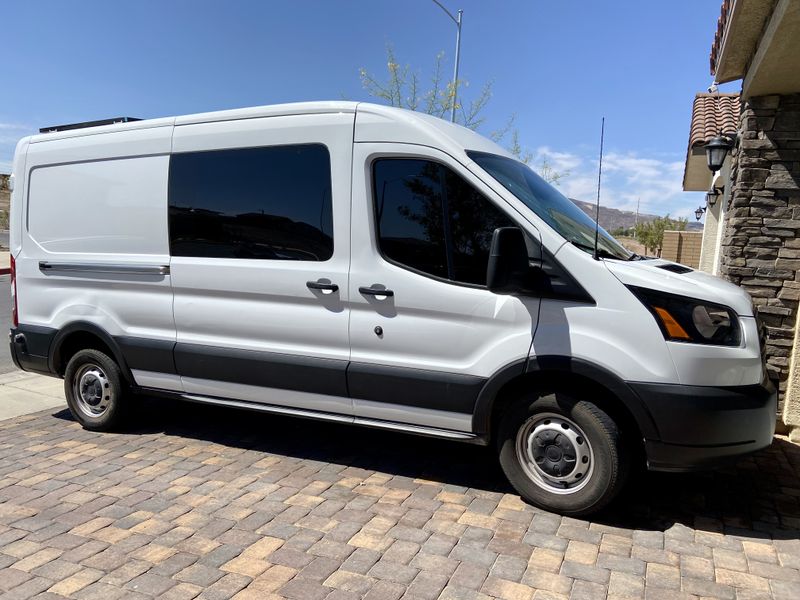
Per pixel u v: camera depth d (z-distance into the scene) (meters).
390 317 3.97
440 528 3.57
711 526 3.65
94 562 3.21
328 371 4.15
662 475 4.36
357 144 4.05
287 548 3.35
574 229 3.92
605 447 3.51
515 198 3.71
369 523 3.63
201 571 3.13
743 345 3.49
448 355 3.85
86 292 5.12
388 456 4.71
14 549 3.34
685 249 17.23
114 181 4.95
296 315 4.25
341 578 3.07
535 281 3.61
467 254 3.79
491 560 3.24
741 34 4.96
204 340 4.63
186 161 4.64
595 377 3.47
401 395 3.98
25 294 5.45
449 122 4.35
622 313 3.46
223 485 4.17
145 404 6.07
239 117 4.45
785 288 5.23
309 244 4.20
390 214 3.98
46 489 4.11
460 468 4.48
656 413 3.39
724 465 3.49
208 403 4.73
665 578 3.09
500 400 3.88
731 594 2.97
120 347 4.95
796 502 3.99
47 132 5.54
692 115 9.79
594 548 3.37
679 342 3.37
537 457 3.76
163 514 3.74
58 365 5.39
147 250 4.82
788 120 5.16
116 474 4.37
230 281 4.45
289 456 4.71
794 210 5.19
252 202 4.39
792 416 5.19
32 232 5.40
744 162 5.29
